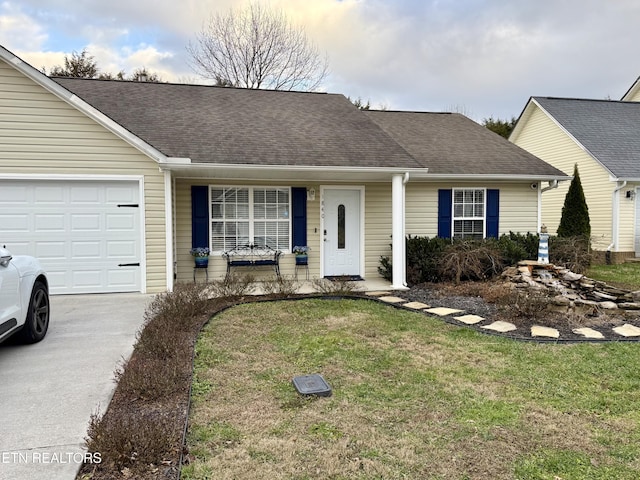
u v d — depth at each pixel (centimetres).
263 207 1020
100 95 1055
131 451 270
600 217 1458
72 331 579
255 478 256
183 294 665
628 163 1439
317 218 1052
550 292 738
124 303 747
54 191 796
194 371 427
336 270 1073
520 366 449
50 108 779
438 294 836
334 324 609
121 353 488
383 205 1088
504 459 279
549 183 1145
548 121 1708
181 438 294
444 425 323
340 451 286
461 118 1434
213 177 971
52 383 401
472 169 1075
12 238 786
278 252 1012
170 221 835
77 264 812
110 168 806
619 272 1173
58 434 308
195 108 1079
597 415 344
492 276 952
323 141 996
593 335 565
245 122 1044
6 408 350
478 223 1145
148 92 1123
